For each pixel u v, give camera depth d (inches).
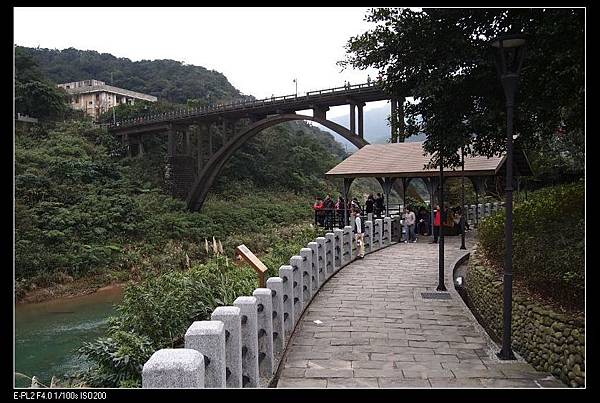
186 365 106.9
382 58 314.7
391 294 385.4
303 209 1841.8
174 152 1669.5
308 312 335.0
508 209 244.7
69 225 1081.4
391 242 704.4
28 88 1747.0
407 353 252.1
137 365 225.9
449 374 221.5
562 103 262.5
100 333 561.6
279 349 248.4
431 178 715.4
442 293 386.3
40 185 1217.4
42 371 411.2
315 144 2564.0
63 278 896.3
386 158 788.6
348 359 243.1
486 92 300.7
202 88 2972.4
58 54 3228.3
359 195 2117.4
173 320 263.9
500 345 267.0
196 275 315.3
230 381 163.8
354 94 1080.2
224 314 165.3
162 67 3302.2
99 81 2795.3
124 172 1636.3
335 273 472.7
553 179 676.7
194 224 1384.1
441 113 316.8
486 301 327.9
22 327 609.6
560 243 252.8
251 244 1289.4
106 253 1011.9
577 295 216.4
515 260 284.8
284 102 1243.8
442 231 399.9
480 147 355.6
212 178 1563.7
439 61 291.7
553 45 242.4
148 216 1318.9
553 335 219.9
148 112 2153.1
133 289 281.1
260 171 2118.6
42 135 1651.1
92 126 1875.0
